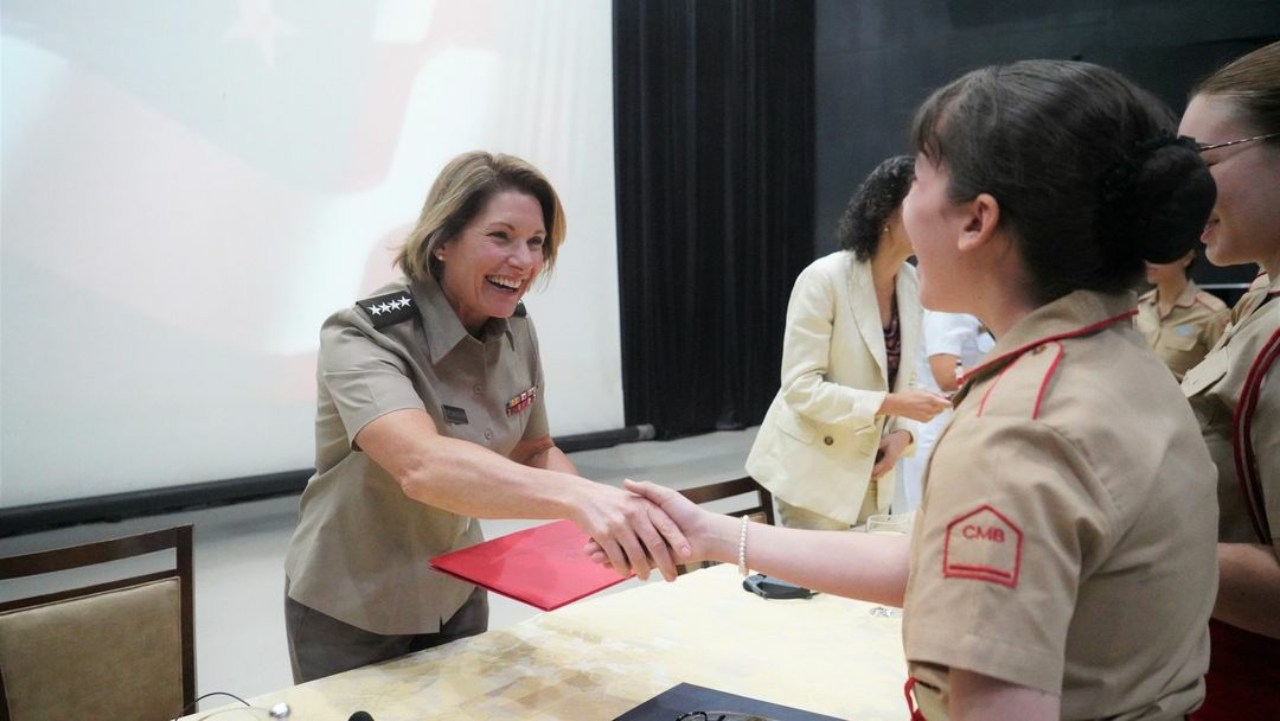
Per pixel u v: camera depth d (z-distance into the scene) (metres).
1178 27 5.39
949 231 0.69
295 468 4.29
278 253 4.18
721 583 1.56
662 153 6.02
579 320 5.46
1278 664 0.93
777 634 1.32
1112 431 0.61
